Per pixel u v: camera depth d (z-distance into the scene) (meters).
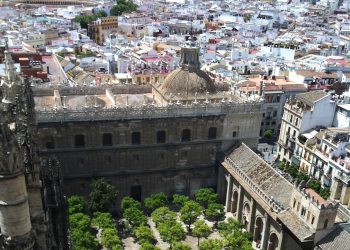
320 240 77.38
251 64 195.75
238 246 88.50
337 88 165.62
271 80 167.12
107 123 105.75
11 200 24.12
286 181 94.81
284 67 186.50
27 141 30.66
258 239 100.31
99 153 108.25
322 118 134.62
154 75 166.88
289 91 158.12
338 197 109.94
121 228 103.69
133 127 108.25
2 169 23.16
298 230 79.56
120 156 110.25
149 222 106.94
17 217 24.75
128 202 102.38
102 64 187.50
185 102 113.62
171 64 188.88
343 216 87.19
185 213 100.62
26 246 25.66
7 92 33.19
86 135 105.56
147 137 110.56
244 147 114.44
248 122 117.56
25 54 154.12
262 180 99.31
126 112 105.94
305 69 183.00
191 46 116.94
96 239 93.88
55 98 109.81
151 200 105.56
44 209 35.56
